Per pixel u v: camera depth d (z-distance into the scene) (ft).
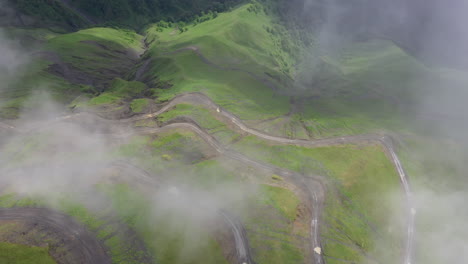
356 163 379.96
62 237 255.29
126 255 248.52
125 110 454.81
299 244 273.75
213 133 396.37
